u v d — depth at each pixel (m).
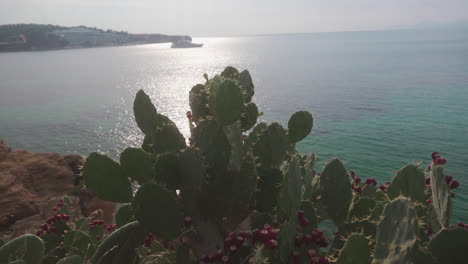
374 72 129.38
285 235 1.18
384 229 1.02
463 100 71.75
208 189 1.43
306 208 1.39
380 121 60.06
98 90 121.56
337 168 1.49
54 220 2.10
